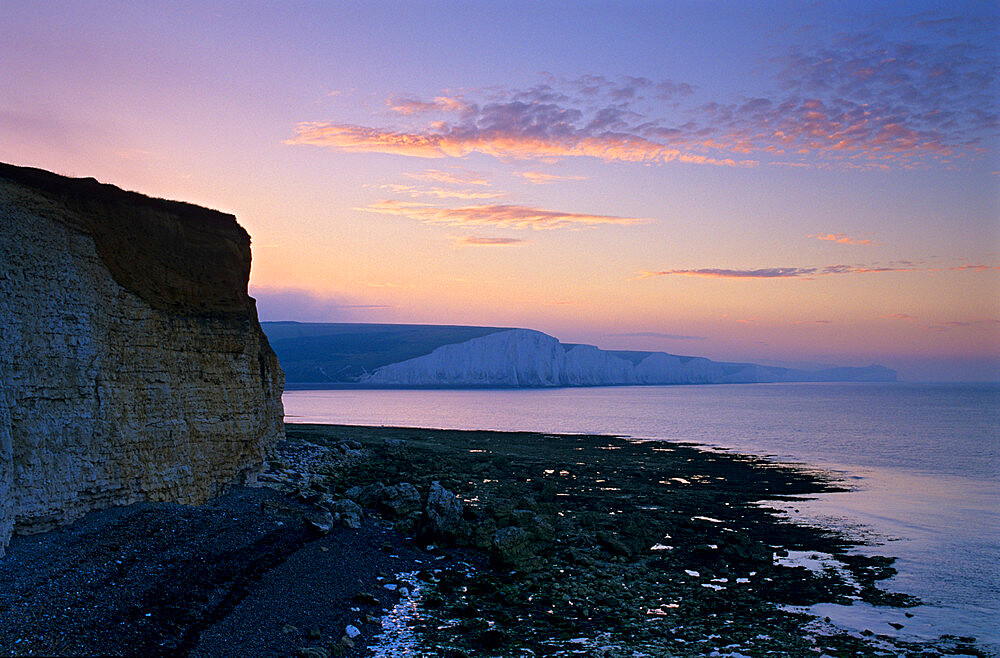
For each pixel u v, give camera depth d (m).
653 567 22.67
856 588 21.11
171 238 24.23
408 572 20.61
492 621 16.95
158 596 14.38
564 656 14.94
